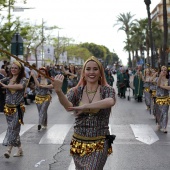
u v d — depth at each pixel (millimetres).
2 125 14555
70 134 12586
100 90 5590
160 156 9641
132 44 82750
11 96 9062
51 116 17094
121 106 21516
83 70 5645
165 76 12781
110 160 9211
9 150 9281
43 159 9312
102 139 5465
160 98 12906
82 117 5469
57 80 5156
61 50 79375
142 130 13320
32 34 53844
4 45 35719
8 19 36031
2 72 18594
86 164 5387
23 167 8609
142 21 76062
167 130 13344
